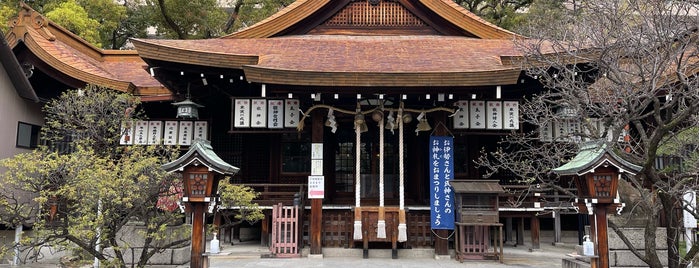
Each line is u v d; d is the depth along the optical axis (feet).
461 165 45.11
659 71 22.12
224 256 34.27
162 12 72.79
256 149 46.50
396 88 31.99
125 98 36.42
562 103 26.66
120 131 36.42
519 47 31.58
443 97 32.83
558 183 38.70
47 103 38.14
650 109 32.01
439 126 34.37
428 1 46.11
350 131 44.06
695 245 21.45
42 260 33.55
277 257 33.53
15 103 38.37
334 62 35.14
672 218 23.44
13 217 23.32
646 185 28.02
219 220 36.99
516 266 30.60
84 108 34.27
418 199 42.09
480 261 32.37
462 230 32.40
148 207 23.20
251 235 45.39
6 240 33.06
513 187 36.11
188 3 72.33
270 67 31.68
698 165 21.76
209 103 45.03
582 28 29.94
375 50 40.11
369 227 33.55
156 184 23.00
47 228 22.61
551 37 28.89
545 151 30.30
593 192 21.97
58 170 23.07
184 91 40.52
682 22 22.29
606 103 25.29
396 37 46.29
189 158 21.88
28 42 40.57
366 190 42.73
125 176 21.80
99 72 42.09
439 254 33.24
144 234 22.91
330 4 47.19
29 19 43.57
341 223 35.35
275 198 40.86
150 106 45.75
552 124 32.94
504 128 34.86
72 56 43.14
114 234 22.30
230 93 41.45
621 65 24.63
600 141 22.49
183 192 22.99
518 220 42.60
